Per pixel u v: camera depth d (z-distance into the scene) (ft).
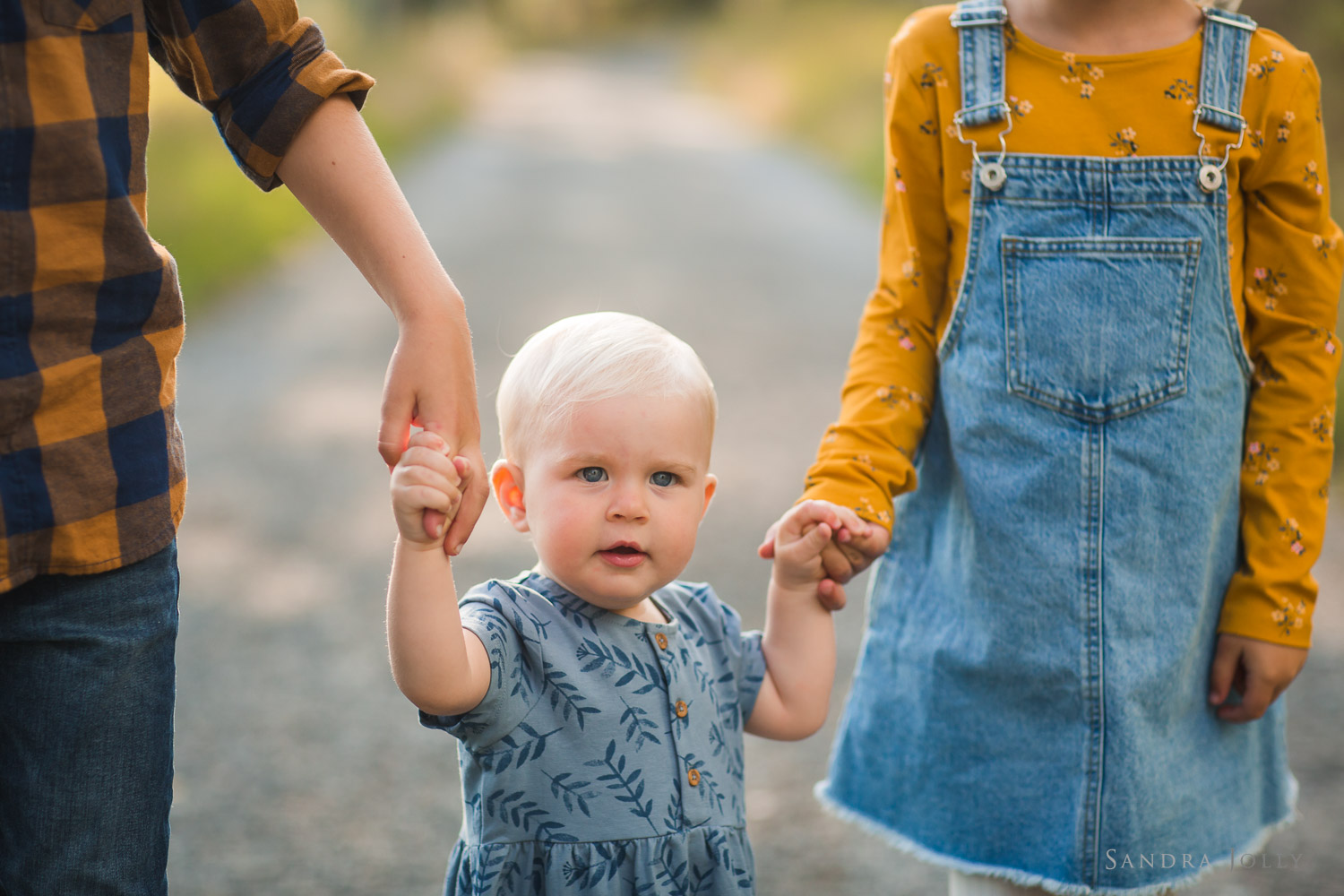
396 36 73.26
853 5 85.20
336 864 7.96
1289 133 5.41
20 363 3.85
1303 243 5.43
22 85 3.82
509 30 117.08
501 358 20.42
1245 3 28.73
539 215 35.99
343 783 9.00
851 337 22.79
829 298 25.96
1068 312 5.33
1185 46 5.40
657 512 4.75
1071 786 5.43
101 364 4.03
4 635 4.05
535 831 4.58
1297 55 5.47
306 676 10.75
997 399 5.45
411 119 55.77
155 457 4.20
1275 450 5.53
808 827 8.49
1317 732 9.53
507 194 40.16
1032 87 5.45
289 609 12.11
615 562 4.72
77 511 4.00
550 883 4.53
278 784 8.96
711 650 5.20
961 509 5.65
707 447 4.95
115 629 4.17
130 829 4.29
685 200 39.68
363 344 22.27
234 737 9.66
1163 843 5.49
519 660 4.65
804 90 62.23
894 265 5.81
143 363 4.17
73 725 4.14
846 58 66.28
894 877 7.90
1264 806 5.99
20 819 4.17
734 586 12.29
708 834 4.73
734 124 64.39
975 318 5.51
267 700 10.30
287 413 18.29
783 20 89.71
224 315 24.40
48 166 3.87
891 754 5.91
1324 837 8.13
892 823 5.89
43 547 3.95
